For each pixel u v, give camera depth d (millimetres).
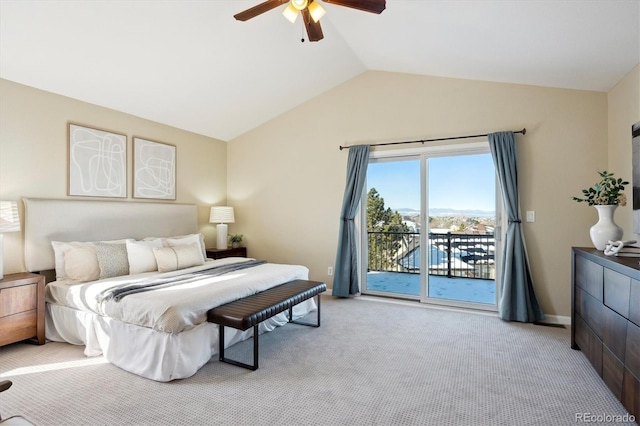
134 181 4297
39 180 3400
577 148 3578
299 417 1939
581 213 3572
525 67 3363
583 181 3555
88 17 2727
